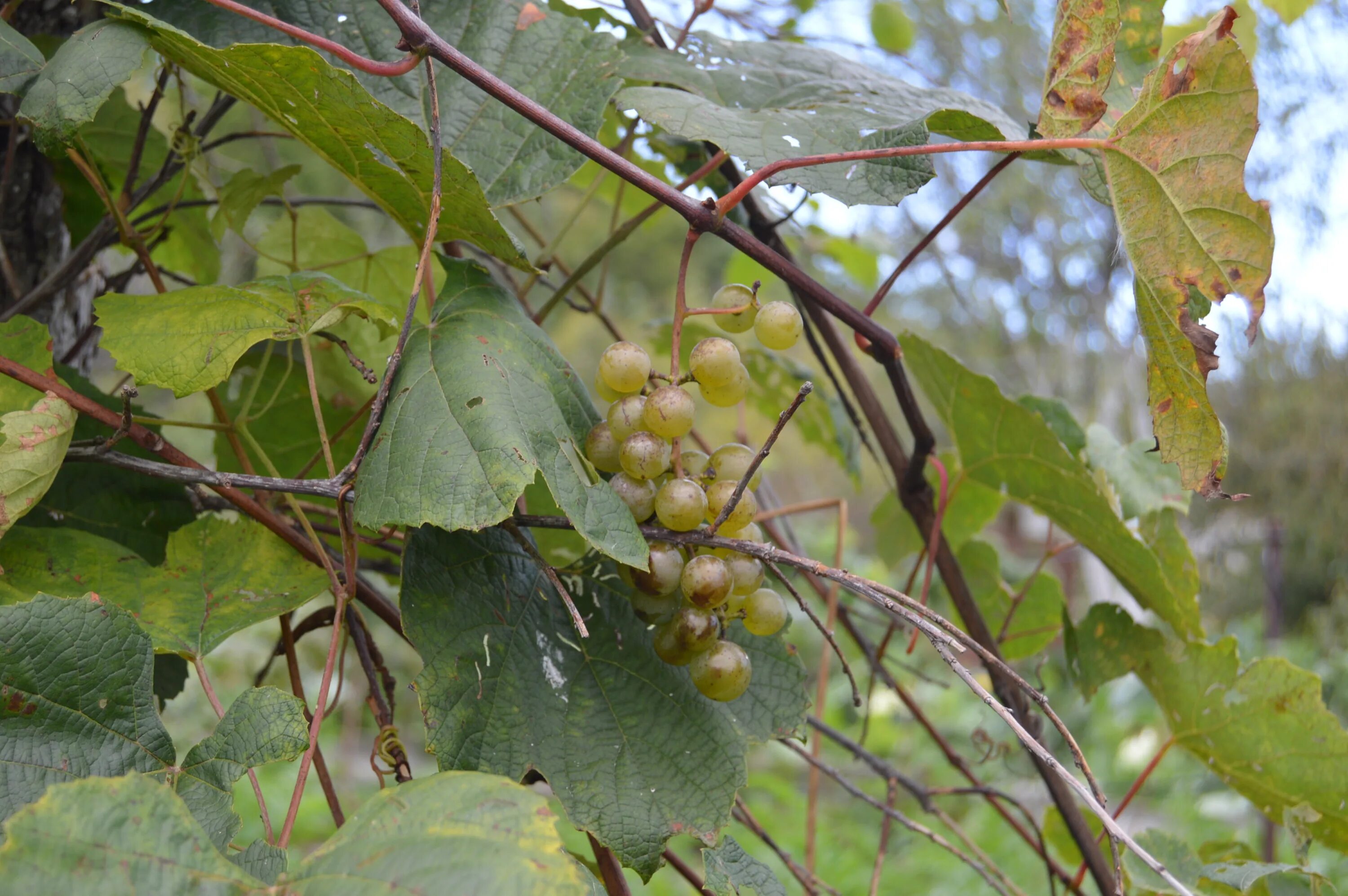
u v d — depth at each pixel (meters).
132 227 0.55
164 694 0.56
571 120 0.52
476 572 0.47
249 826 1.71
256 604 0.48
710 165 0.57
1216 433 0.48
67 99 0.45
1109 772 2.27
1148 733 2.30
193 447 1.12
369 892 0.37
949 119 0.51
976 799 2.30
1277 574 1.73
